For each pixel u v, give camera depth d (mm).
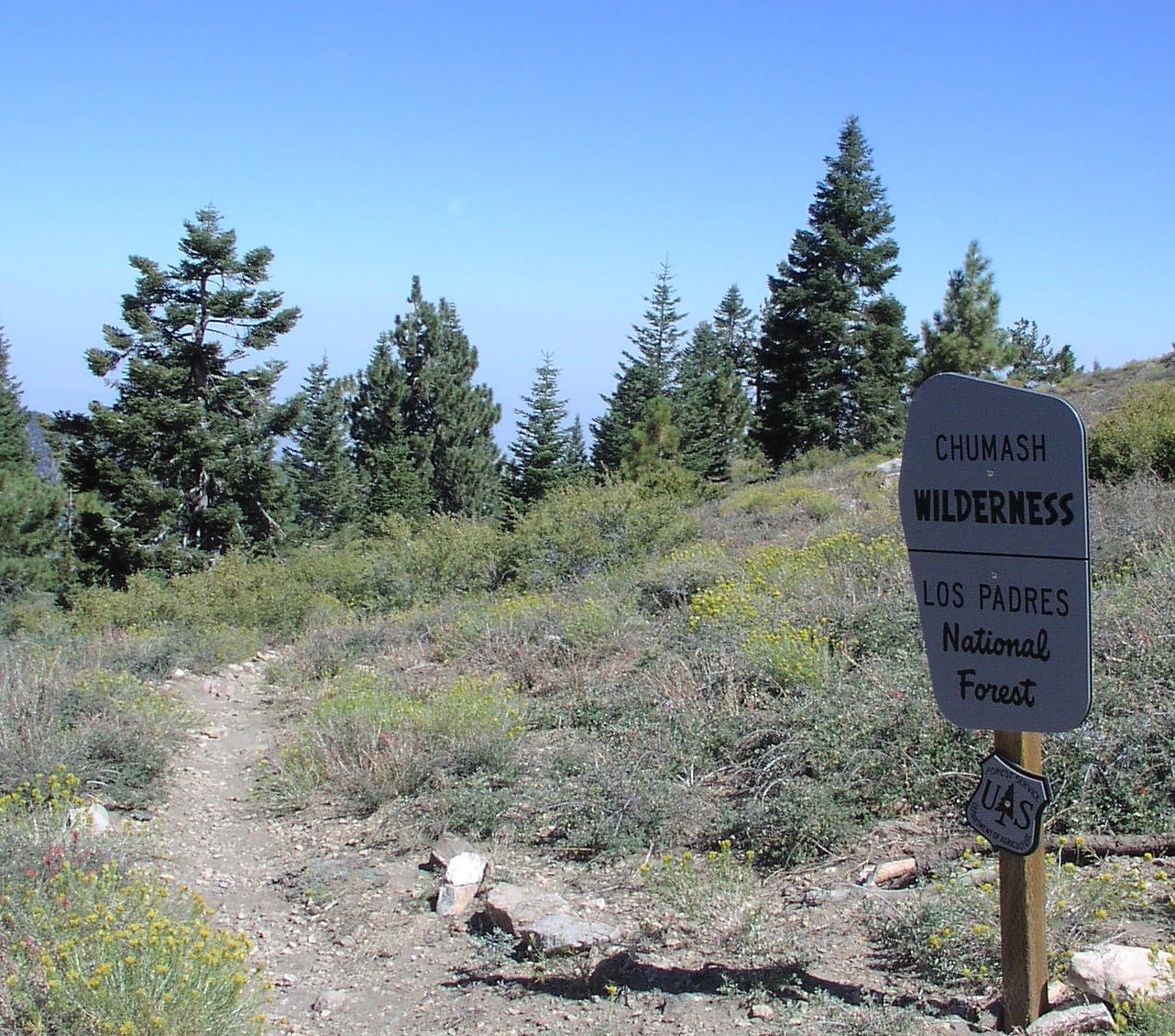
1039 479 3256
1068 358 53500
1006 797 3471
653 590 12945
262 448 40125
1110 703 5812
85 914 4641
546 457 53594
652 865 5891
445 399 57844
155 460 37750
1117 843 4891
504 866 6133
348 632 14797
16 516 29484
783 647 8070
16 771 7484
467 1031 4305
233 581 20078
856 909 4824
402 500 50938
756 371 50812
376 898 5988
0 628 19219
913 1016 3744
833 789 5988
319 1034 4480
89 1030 3855
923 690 6480
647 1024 4102
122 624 19516
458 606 15211
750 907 5039
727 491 33719
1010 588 3330
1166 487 12555
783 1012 3941
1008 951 3568
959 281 35562
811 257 43531
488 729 8055
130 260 37969
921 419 3473
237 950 4367
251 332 39562
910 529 3514
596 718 8312
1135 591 7539
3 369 55938
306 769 8250
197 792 8352
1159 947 3844
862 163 43531
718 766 6891
